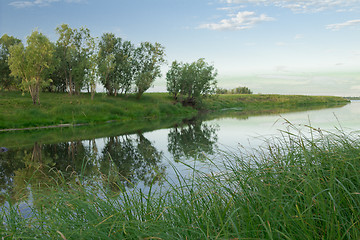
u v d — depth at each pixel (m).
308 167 2.48
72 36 39.12
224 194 2.95
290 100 60.47
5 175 7.58
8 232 2.18
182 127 19.81
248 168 3.26
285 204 2.19
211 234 2.12
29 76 28.78
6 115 22.59
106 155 10.37
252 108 47.44
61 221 2.35
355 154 2.85
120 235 2.11
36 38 28.44
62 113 25.69
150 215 2.67
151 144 12.73
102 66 37.09
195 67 40.72
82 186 3.10
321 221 2.16
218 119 25.44
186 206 2.77
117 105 33.03
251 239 1.84
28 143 13.70
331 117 20.48
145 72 41.62
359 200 2.20
